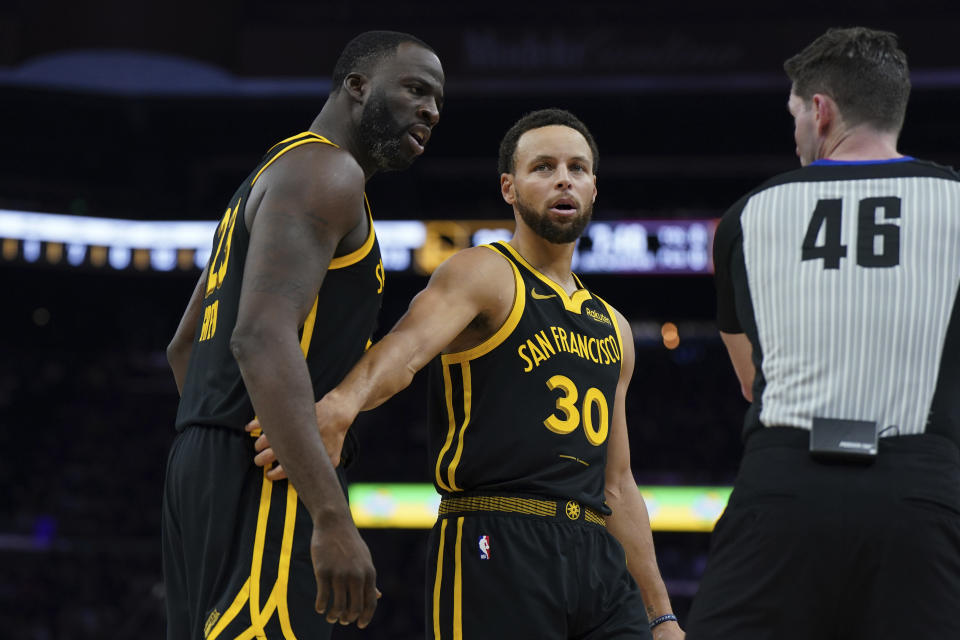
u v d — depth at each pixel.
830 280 7.19
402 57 8.30
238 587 7.23
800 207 7.47
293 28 47.72
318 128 8.34
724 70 47.56
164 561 8.02
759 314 7.43
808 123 7.91
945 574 6.75
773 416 7.18
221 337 7.74
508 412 9.27
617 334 10.15
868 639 6.82
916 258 7.15
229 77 46.97
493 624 8.90
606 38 48.34
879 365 7.01
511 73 48.47
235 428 7.52
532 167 9.80
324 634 7.43
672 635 10.16
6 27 45.44
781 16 47.97
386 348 8.38
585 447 9.45
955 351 7.04
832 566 6.80
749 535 7.02
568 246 9.94
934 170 7.45
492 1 49.69
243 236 7.76
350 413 7.74
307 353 7.71
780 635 6.86
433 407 9.73
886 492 6.78
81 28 43.12
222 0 45.62
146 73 47.06
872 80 7.67
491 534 9.08
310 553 7.36
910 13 47.06
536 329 9.48
